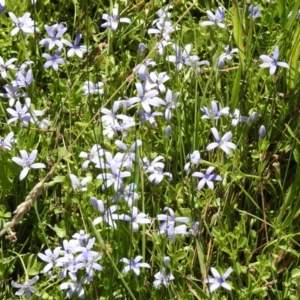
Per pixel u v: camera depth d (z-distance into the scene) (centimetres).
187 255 51
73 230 53
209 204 52
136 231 50
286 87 55
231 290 50
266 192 54
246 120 53
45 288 50
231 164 53
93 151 52
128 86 55
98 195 52
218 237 50
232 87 55
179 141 53
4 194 53
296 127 53
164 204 53
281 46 55
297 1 54
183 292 50
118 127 52
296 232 52
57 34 55
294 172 54
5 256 52
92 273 49
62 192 53
